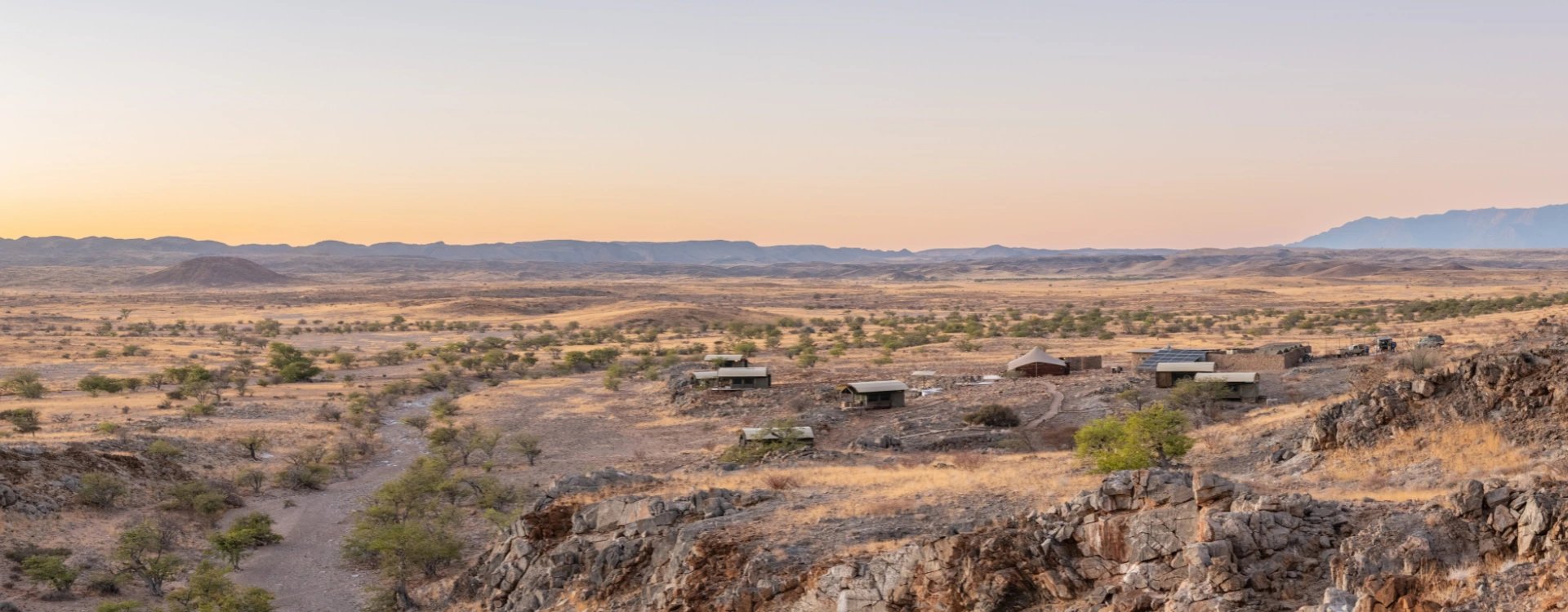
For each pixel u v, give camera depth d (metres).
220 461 97.06
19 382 140.75
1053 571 29.19
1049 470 50.47
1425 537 23.42
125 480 83.12
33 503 73.19
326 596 63.69
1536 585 19.42
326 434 113.50
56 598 60.94
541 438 115.06
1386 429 47.34
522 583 46.62
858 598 31.73
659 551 41.50
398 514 79.25
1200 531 26.70
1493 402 44.25
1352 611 21.08
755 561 35.69
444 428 110.25
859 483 49.78
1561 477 23.92
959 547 30.97
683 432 111.94
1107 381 115.44
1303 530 26.19
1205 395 96.06
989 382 127.88
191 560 70.62
